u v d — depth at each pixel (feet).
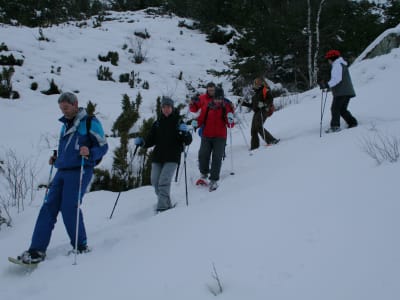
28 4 60.59
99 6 82.58
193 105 19.06
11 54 38.75
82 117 12.19
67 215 11.81
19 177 20.68
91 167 12.39
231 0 66.85
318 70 49.80
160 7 81.51
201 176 19.30
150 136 16.19
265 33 51.19
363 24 50.29
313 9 51.62
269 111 23.86
